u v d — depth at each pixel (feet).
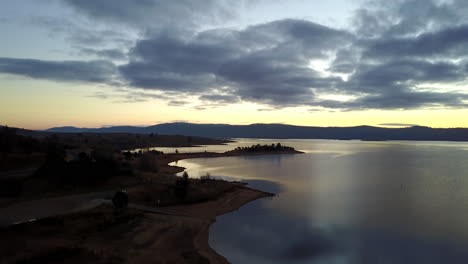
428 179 232.32
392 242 90.99
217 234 94.22
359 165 354.74
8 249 59.11
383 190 180.75
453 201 149.79
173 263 65.10
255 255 78.07
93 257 59.67
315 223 108.88
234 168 314.14
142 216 98.84
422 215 121.19
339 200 149.38
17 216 84.43
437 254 80.84
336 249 83.15
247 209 128.06
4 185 114.21
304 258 77.82
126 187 134.10
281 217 116.16
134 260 63.00
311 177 239.30
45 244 63.98
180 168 302.66
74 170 137.80
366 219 114.73
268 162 397.39
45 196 111.45
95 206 100.78
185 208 120.37
